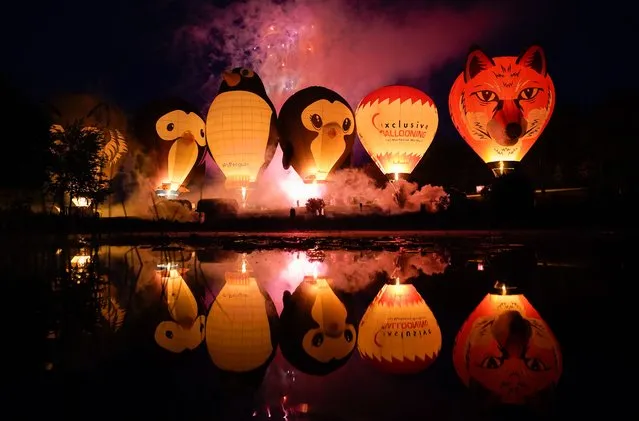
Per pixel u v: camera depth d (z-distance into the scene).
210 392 2.54
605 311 4.43
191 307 5.04
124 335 3.84
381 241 14.84
